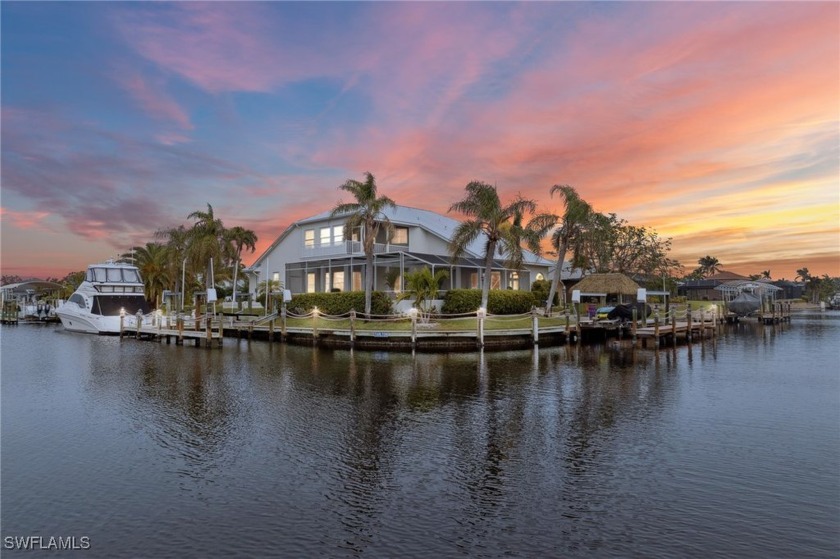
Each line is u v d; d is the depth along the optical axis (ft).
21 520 25.62
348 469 31.86
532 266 178.70
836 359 83.92
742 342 114.52
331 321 118.42
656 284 212.43
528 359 82.58
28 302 295.69
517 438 38.11
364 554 21.76
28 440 38.86
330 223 155.33
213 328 130.82
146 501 27.53
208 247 161.17
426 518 25.03
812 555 21.31
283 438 38.60
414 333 92.94
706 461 32.83
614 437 38.29
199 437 39.19
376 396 53.26
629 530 23.58
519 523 24.36
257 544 22.80
